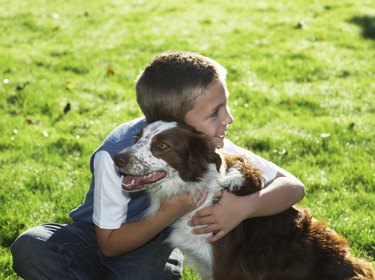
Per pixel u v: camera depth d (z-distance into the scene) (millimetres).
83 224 4414
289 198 4203
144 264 4195
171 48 12062
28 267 4043
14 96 9117
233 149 4508
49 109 8758
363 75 10672
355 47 12367
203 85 3869
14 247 4109
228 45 12352
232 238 4148
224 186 4020
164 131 3859
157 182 3939
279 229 4133
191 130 3918
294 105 9062
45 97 9117
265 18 14711
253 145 7469
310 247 4031
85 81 10047
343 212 5898
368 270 4027
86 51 11836
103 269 4324
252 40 12758
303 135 7773
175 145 3859
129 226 4062
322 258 4012
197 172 3918
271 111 8758
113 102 9164
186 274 4977
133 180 3930
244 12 15391
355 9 15430
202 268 4379
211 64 4000
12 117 8406
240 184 4055
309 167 6887
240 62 11117
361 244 5359
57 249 4082
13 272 4906
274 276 4012
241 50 11969
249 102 9078
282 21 14352
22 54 11414
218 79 3957
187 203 3998
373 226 5629
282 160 7105
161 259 4277
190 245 4199
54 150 7359
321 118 8562
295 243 4047
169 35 13086
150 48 12086
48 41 12586
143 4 16328
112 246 4078
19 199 6094
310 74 10570
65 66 10781
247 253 4098
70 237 4238
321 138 7691
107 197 4023
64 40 12664
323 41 12758
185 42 12516
